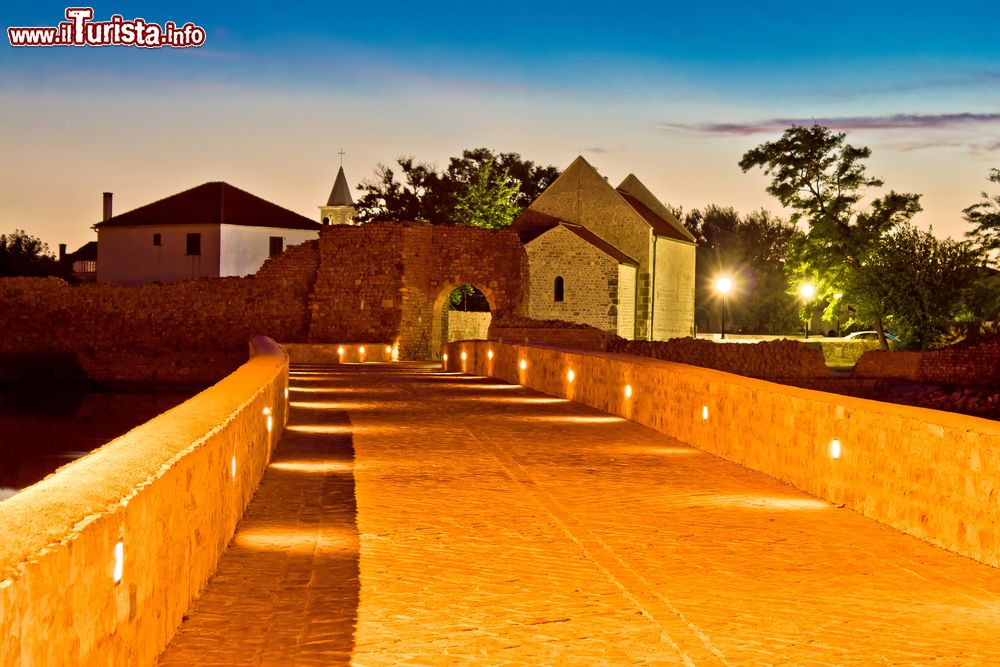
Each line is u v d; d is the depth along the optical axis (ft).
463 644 26.63
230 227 283.38
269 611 29.07
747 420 56.70
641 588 32.12
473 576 33.17
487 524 41.06
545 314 242.58
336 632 27.40
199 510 30.14
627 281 247.09
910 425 40.52
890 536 39.96
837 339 252.21
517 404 92.94
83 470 23.17
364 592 31.12
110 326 213.46
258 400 47.80
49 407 178.91
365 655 25.70
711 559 36.01
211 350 214.90
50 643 16.66
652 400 74.18
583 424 76.59
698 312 362.53
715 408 61.46
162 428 30.78
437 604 30.07
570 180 261.44
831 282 225.97
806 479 49.32
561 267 241.35
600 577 33.37
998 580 33.88
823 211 226.99
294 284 217.97
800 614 29.81
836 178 226.79
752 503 46.34
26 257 360.48
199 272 283.18
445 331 228.84
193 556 29.27
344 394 103.40
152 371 210.79
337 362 183.52
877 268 218.79
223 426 34.91
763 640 27.40
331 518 41.73
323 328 214.48
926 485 39.29
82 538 18.29
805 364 178.60
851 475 44.98
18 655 15.33
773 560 36.04
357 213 353.10
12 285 211.61
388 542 37.68
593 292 239.91
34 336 211.20
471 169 342.64
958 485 37.37
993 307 210.18
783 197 229.45
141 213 291.38
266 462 53.47
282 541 37.42
